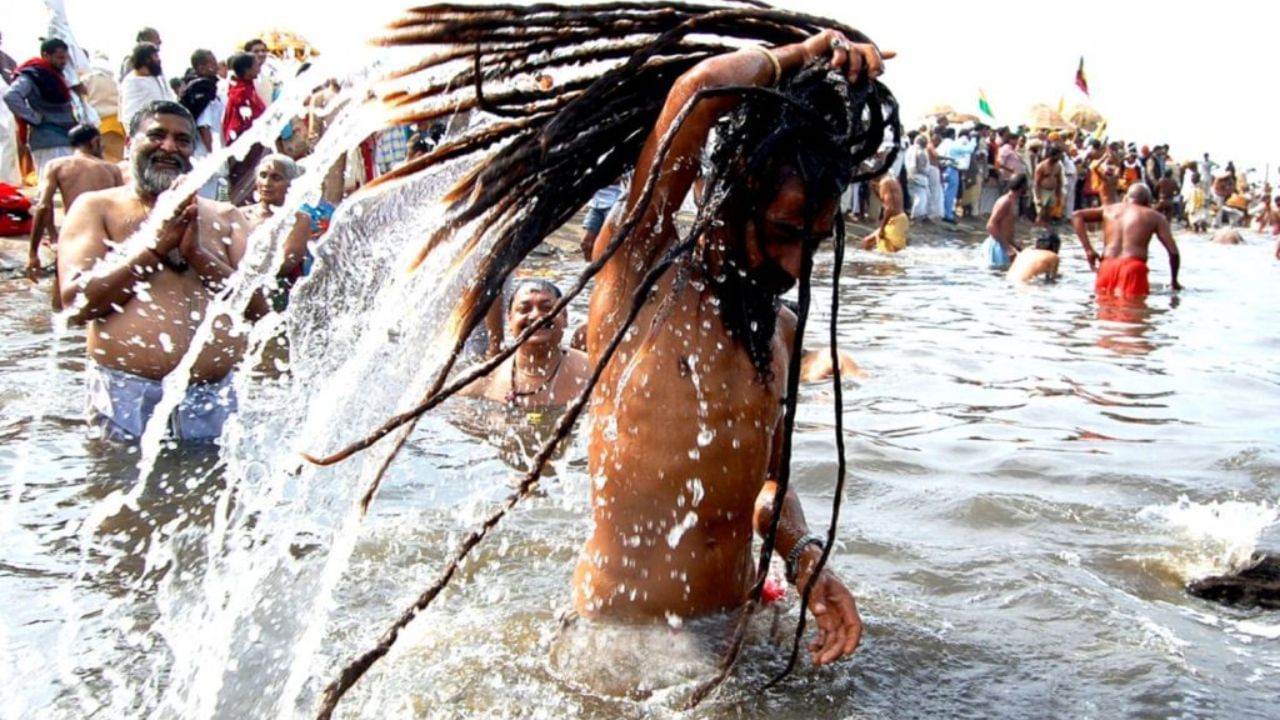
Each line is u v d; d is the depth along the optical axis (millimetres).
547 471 4867
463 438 5336
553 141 2885
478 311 2980
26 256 10250
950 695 2859
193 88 10281
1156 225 12703
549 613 3266
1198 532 4258
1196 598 3666
